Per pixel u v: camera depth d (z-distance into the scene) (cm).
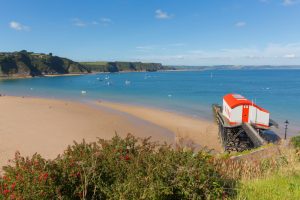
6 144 2619
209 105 5438
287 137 3027
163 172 574
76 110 4728
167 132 3225
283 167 884
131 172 596
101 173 612
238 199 609
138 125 3581
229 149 2581
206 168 600
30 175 537
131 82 13312
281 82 13025
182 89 9294
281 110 4831
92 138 2927
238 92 8162
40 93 8044
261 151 1162
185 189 569
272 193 647
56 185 554
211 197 581
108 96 7188
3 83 12469
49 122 3672
